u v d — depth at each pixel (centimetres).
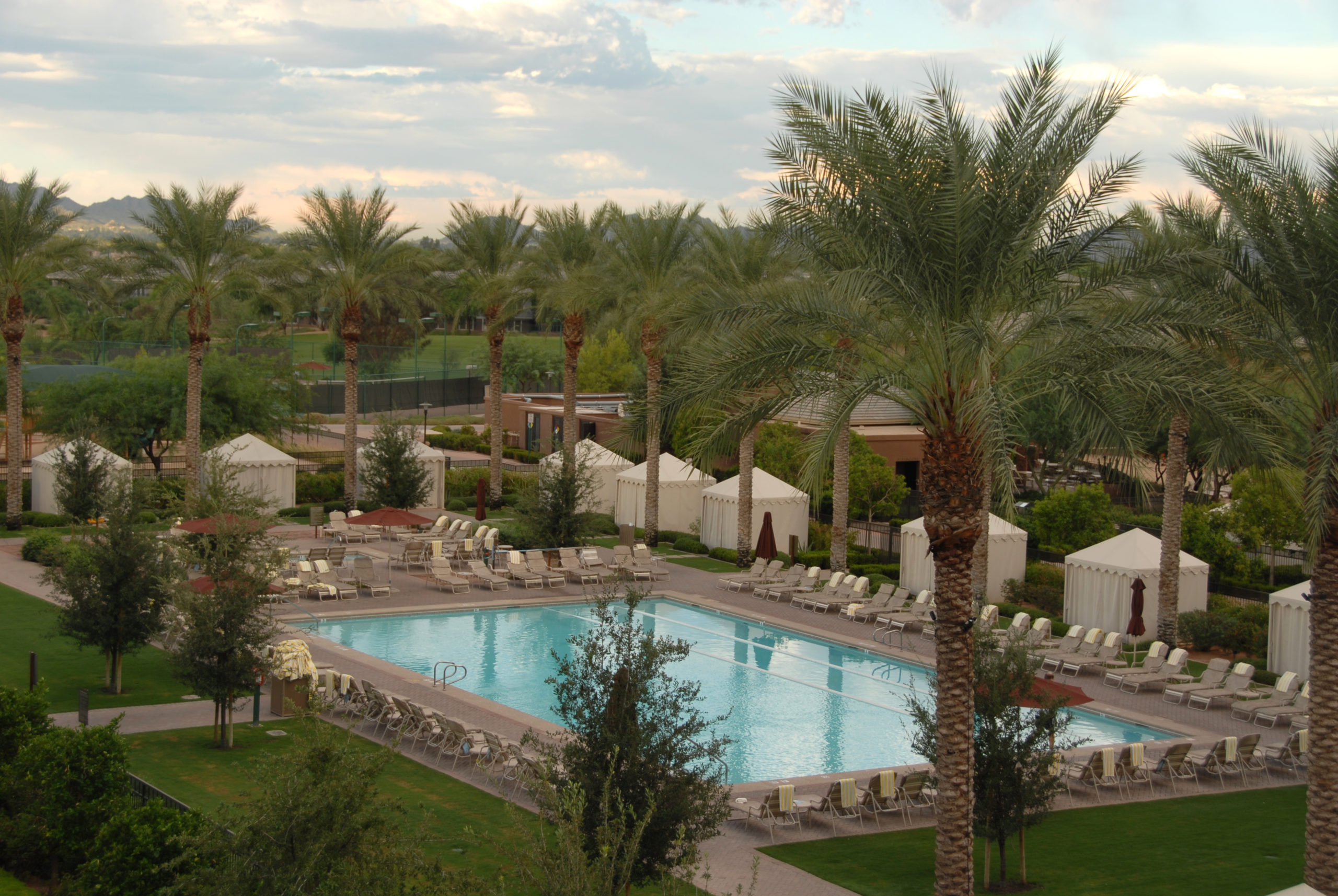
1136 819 1762
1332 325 1507
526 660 2695
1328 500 1484
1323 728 1491
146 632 2203
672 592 3428
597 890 955
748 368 1380
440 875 1034
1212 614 2880
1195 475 5041
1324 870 1476
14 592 2989
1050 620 2872
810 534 4088
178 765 1797
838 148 1344
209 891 973
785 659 2775
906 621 2933
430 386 8944
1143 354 1343
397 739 1098
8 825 1339
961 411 1318
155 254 3822
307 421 5716
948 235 1311
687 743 1328
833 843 1638
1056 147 1346
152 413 4794
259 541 2002
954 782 1330
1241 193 1552
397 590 3341
